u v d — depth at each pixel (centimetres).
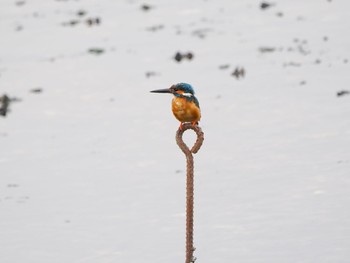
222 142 1792
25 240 1409
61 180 1683
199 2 2978
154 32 2720
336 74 2139
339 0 2766
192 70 2317
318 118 1869
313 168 1594
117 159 1772
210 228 1378
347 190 1472
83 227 1444
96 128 1989
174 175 1650
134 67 2414
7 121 2098
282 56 2336
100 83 2319
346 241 1277
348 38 2406
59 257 1336
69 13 3067
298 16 2670
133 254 1319
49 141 1933
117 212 1494
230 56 2394
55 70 2478
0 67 2567
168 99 2148
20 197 1605
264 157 1681
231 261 1248
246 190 1524
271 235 1325
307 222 1359
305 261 1225
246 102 2027
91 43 2697
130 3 3097
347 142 1709
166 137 1877
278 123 1867
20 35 2873
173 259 1287
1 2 3309
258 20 2689
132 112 2073
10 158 1842
